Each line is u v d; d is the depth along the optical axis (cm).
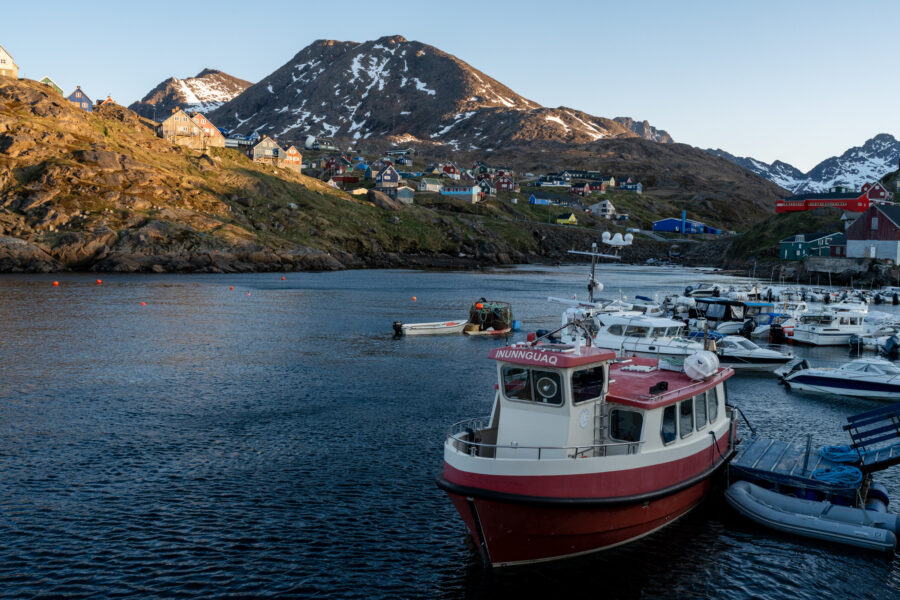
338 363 5100
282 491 2486
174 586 1820
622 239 4019
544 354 1930
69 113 17812
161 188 16400
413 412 3659
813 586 1888
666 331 4878
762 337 7212
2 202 14175
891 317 8031
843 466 2398
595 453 2006
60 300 8606
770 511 2230
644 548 2069
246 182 19138
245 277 13550
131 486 2505
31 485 2488
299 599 1773
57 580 1833
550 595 1811
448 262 19562
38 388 3997
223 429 3256
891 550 2056
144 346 5556
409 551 2047
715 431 2412
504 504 1784
